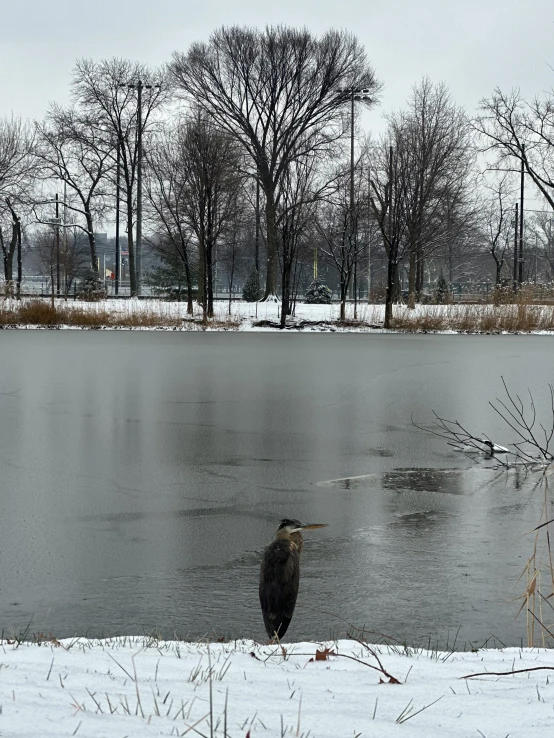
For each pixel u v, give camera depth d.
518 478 12.30
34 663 4.05
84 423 16.39
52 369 25.62
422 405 19.02
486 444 14.24
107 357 29.55
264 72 57.91
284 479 12.08
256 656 4.60
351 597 7.30
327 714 3.24
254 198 68.81
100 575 7.98
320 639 6.30
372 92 59.94
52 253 69.12
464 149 57.09
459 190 57.88
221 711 3.21
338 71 58.81
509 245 89.00
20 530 9.50
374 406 18.86
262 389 21.56
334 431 15.81
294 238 49.81
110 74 61.84
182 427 16.05
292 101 59.03
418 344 36.88
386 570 8.08
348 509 10.49
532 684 3.88
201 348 33.84
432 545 8.96
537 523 9.83
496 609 7.01
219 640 5.82
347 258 50.72
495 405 19.06
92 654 4.45
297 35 58.47
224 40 58.16
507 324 45.66
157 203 60.38
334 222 57.62
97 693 3.38
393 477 12.27
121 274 94.69
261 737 2.88
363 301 67.06
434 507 10.63
